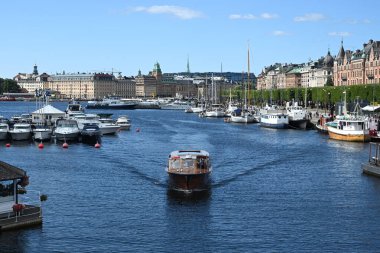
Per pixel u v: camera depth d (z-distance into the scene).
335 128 145.75
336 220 62.81
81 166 97.81
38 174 89.25
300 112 191.62
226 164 99.75
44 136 141.50
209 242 55.41
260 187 79.62
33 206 61.59
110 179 85.06
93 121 168.88
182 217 63.75
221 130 185.12
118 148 128.00
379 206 69.12
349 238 56.66
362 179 85.94
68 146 132.50
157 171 92.31
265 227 60.06
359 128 140.88
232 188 78.81
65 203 69.69
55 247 53.81
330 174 90.31
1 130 143.75
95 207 67.88
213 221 62.22
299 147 128.25
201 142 141.75
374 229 59.59
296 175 89.38
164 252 52.75
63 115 170.12
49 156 112.44
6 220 57.66
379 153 115.62
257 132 174.75
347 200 72.12
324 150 122.06
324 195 74.94
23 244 54.41
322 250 53.28
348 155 113.44
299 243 55.12
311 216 64.38
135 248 53.75
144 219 62.94
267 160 105.31
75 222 61.53
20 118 175.50
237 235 57.47
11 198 58.62
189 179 74.94
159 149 125.44
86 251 52.84
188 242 55.44
